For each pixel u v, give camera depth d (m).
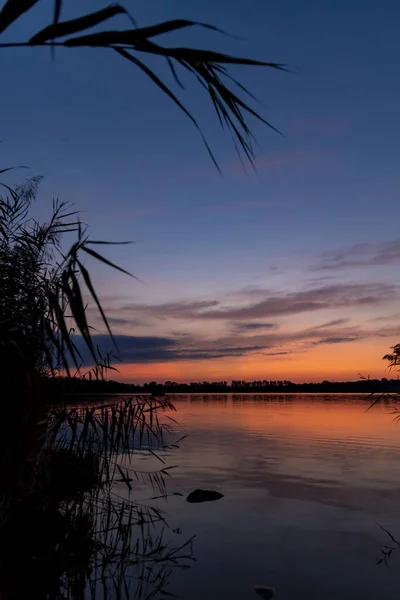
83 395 5.75
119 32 2.21
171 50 2.44
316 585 3.93
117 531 5.32
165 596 3.70
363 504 6.54
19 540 4.66
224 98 2.72
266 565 4.39
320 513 6.12
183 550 4.77
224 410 31.41
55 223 6.12
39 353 4.82
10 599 3.60
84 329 3.29
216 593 3.77
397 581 4.01
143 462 9.87
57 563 4.30
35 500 4.91
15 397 4.23
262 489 7.45
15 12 2.02
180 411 30.03
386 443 13.02
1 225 5.59
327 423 19.78
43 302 5.01
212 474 8.68
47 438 4.75
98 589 3.83
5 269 4.88
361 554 4.65
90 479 6.16
